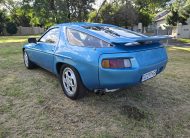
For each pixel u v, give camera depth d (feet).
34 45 17.61
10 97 13.57
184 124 10.62
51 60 14.74
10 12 140.36
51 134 9.61
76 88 12.60
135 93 14.48
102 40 11.55
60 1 76.59
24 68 20.94
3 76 18.08
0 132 9.68
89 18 98.73
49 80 16.99
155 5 103.81
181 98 13.83
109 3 97.81
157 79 17.90
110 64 10.50
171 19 106.32
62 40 13.96
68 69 13.05
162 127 10.32
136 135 9.64
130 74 10.73
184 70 21.43
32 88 15.19
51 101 13.01
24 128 10.04
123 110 11.95
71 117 11.12
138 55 11.13
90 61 11.07
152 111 11.92
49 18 80.18
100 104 12.65
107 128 10.16
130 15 97.50
